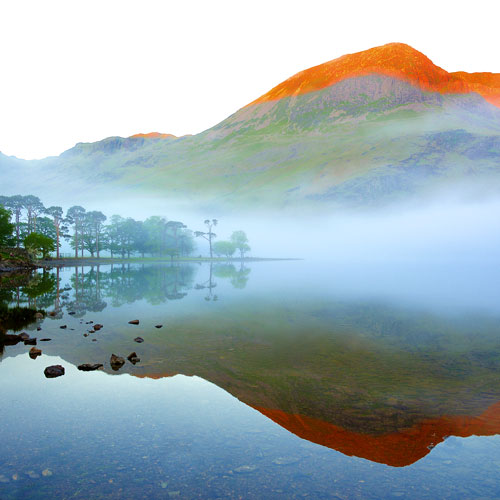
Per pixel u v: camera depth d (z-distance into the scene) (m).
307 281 41.09
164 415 5.92
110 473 4.19
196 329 13.48
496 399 6.83
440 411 6.24
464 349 10.77
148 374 8.20
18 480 4.04
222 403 6.49
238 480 4.09
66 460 4.48
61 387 7.26
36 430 5.30
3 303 20.73
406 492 3.88
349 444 5.04
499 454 4.78
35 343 11.22
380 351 10.46
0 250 71.75
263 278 46.47
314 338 12.15
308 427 5.55
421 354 10.19
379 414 6.08
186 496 3.78
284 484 4.04
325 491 3.90
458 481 4.11
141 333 12.75
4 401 6.46
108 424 5.52
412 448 4.93
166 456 4.61
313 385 7.54
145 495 3.79
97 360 9.37
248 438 5.15
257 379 7.88
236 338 12.06
